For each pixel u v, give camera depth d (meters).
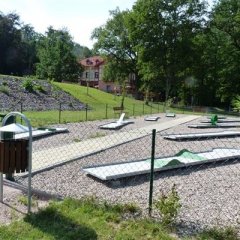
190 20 54.44
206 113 43.69
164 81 59.69
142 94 67.06
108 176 7.89
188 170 9.66
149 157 10.80
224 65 57.25
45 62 79.81
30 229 5.11
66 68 79.81
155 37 53.75
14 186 7.13
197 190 7.76
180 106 54.44
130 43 63.03
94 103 40.16
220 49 57.25
